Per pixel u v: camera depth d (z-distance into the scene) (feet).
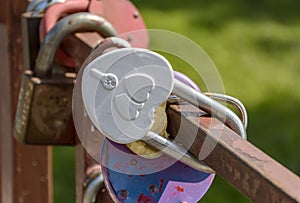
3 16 8.02
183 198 3.98
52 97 5.50
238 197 16.71
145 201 3.98
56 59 5.67
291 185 3.12
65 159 17.70
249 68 23.25
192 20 25.94
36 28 5.95
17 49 7.07
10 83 7.20
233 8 27.12
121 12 5.93
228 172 3.50
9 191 8.26
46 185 7.20
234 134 3.65
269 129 20.10
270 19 26.68
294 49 24.75
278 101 21.53
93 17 5.43
